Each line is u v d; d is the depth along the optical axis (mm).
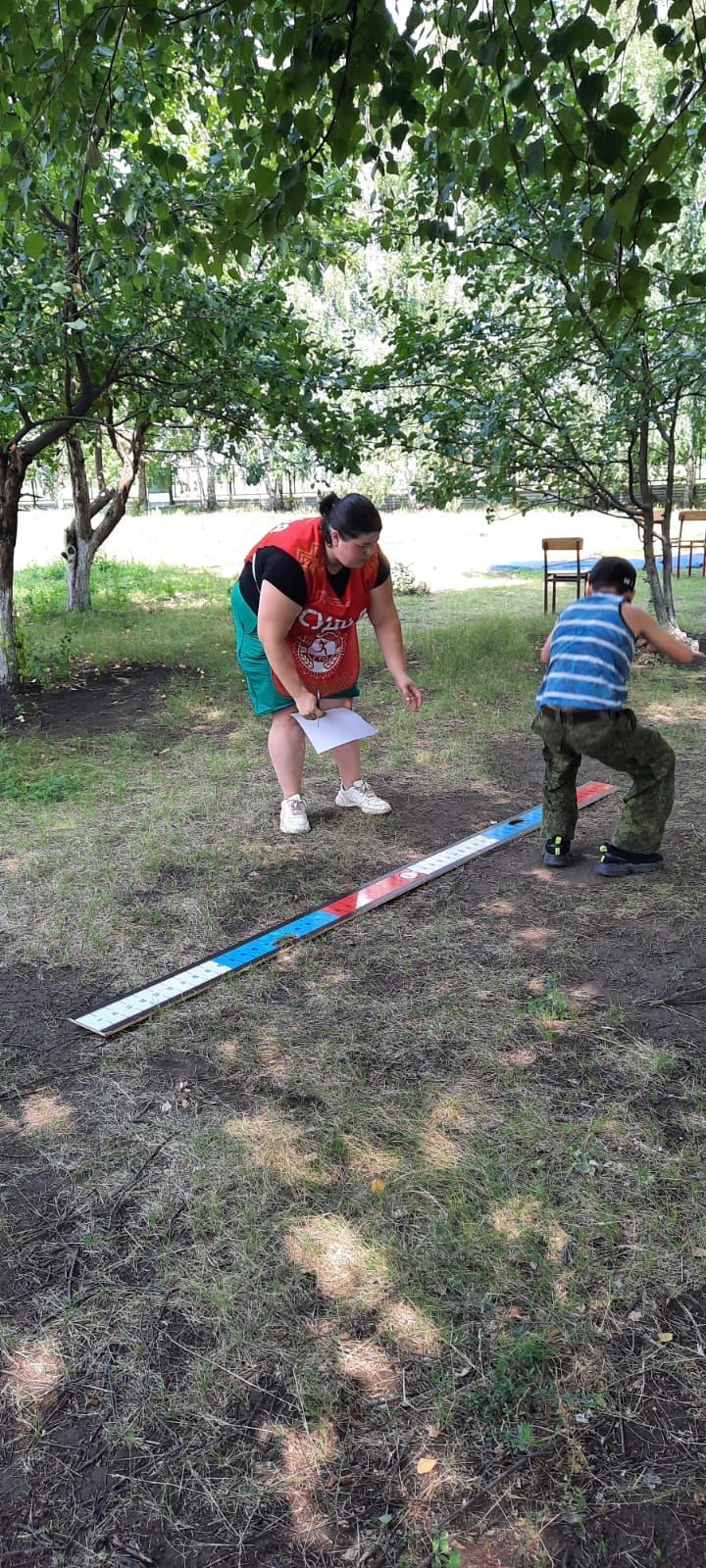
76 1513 1953
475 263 8539
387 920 4363
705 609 12391
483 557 20094
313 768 6566
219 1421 2117
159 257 6207
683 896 4496
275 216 3758
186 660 10500
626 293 3252
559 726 4469
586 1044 3395
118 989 3910
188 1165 2883
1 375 7785
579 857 5016
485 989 3773
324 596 4949
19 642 9352
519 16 3170
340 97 3473
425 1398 2139
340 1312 2355
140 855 5172
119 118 5141
